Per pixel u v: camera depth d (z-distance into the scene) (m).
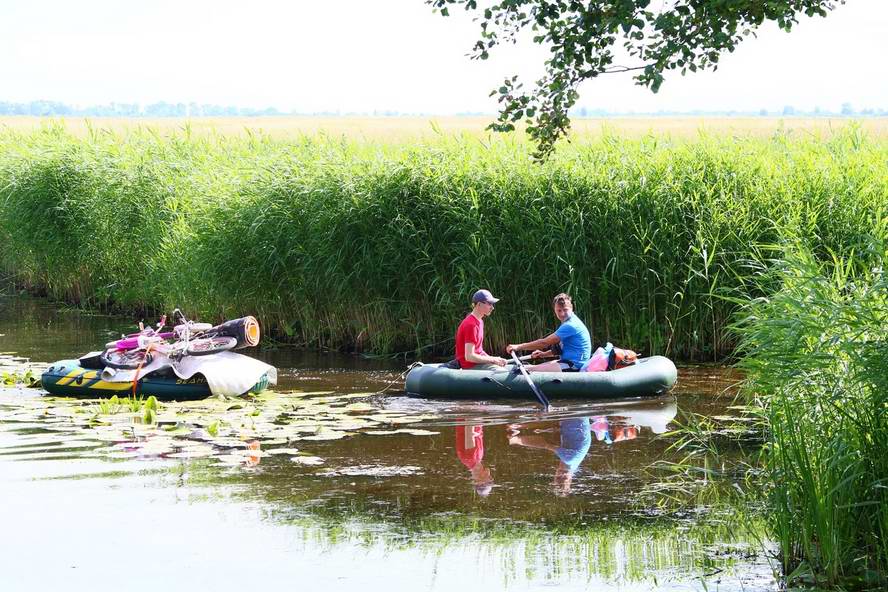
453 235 18.38
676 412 13.36
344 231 18.56
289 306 20.25
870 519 7.55
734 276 17.12
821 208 17.45
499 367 14.80
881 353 7.73
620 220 17.39
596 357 15.09
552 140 12.18
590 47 11.51
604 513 8.96
